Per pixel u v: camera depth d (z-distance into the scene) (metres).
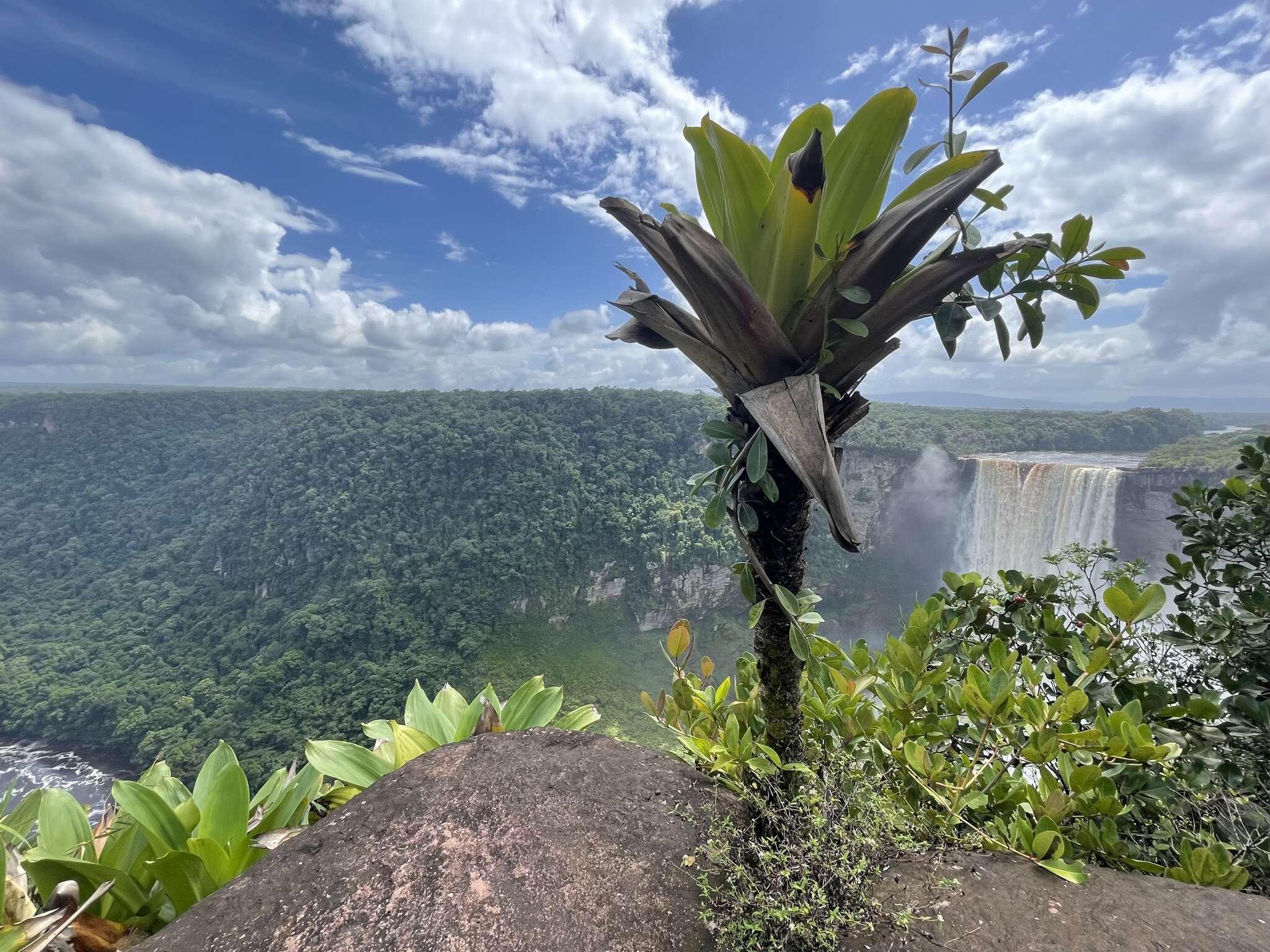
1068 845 1.52
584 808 1.51
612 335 1.62
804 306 1.23
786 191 1.14
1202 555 2.54
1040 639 2.28
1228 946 1.15
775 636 1.40
